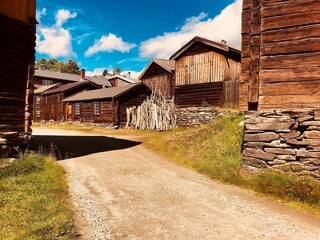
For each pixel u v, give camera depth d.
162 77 27.36
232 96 19.09
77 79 55.53
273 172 6.72
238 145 9.30
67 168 8.46
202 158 9.73
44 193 5.55
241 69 7.69
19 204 4.88
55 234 3.83
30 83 9.55
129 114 24.02
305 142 6.45
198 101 21.34
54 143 13.96
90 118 27.34
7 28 8.85
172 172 8.33
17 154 8.64
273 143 6.88
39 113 37.69
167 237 4.02
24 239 3.61
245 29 7.70
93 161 9.83
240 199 5.81
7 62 8.82
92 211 4.96
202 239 3.97
